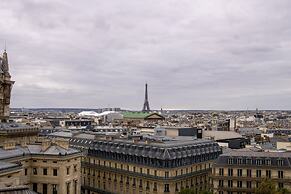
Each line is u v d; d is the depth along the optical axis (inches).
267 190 7652.6
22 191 4864.7
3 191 4731.8
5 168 6860.2
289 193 7716.5
